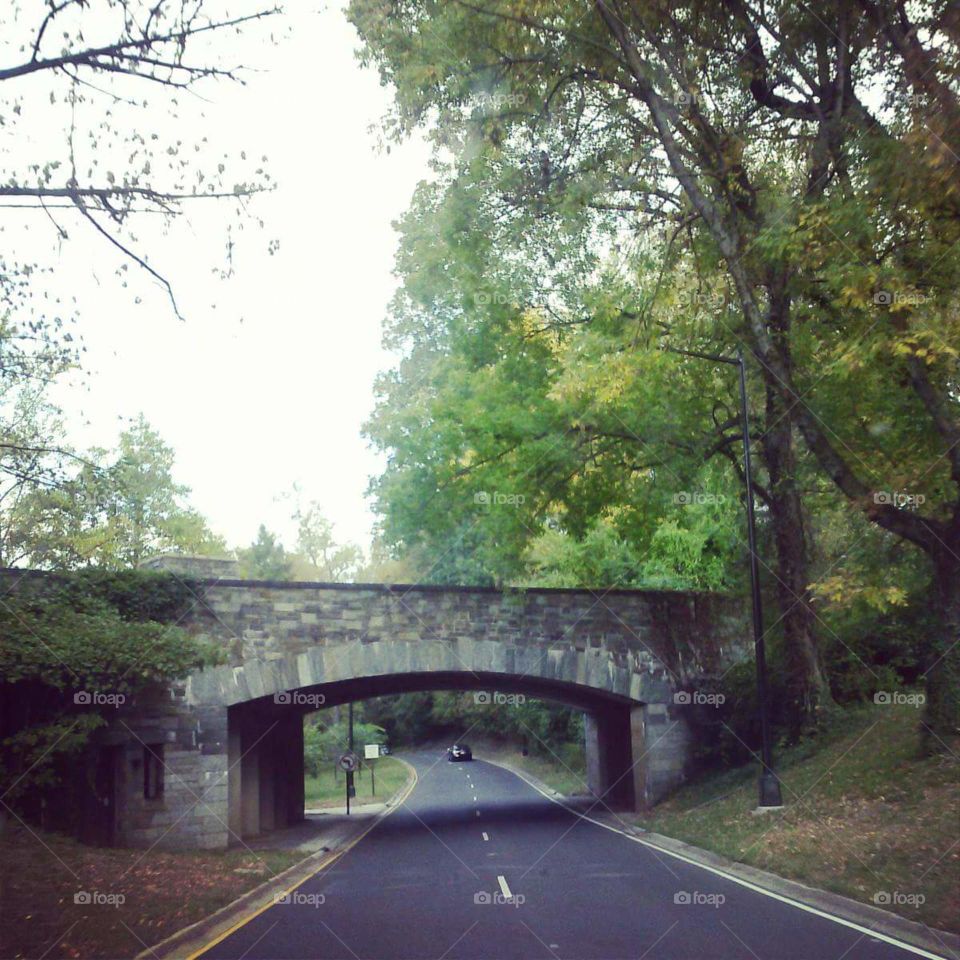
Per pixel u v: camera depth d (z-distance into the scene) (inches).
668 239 840.3
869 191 594.2
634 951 381.1
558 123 820.0
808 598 978.7
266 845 967.0
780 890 545.3
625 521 1017.5
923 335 545.3
